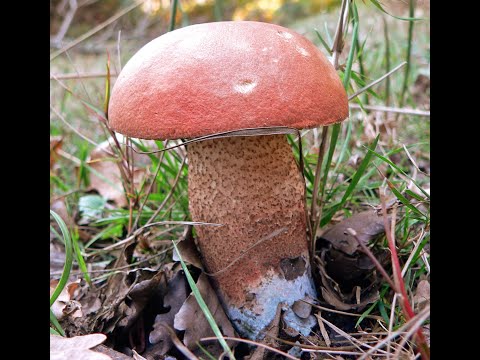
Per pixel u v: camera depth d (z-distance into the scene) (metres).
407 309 0.17
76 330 0.25
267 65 0.20
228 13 1.36
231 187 0.23
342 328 0.25
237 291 0.24
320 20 0.87
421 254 0.25
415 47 0.60
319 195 0.31
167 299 0.25
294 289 0.25
